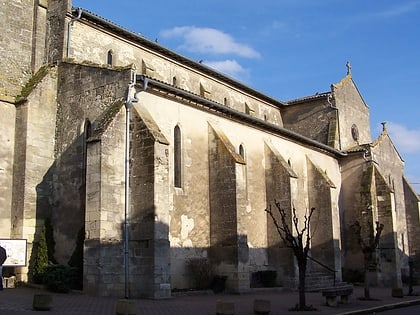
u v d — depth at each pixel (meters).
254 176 29.30
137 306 17.39
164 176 20.86
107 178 20.31
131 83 21.77
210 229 25.38
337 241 33.09
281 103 40.97
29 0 25.55
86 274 19.88
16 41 24.73
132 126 21.45
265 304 16.70
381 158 39.66
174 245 23.23
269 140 31.05
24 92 23.84
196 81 32.41
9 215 22.81
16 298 17.70
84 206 22.22
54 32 25.09
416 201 43.09
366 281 24.48
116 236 20.28
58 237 22.84
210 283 24.19
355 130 41.88
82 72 23.55
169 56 30.23
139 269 20.16
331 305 20.19
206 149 25.94
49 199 23.42
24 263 21.45
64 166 23.36
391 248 35.66
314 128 40.09
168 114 23.73
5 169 22.94
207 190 25.64
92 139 20.55
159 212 20.34
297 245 20.38
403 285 38.03
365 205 36.38
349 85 42.16
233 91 35.91
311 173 34.06
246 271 24.77
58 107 24.17
